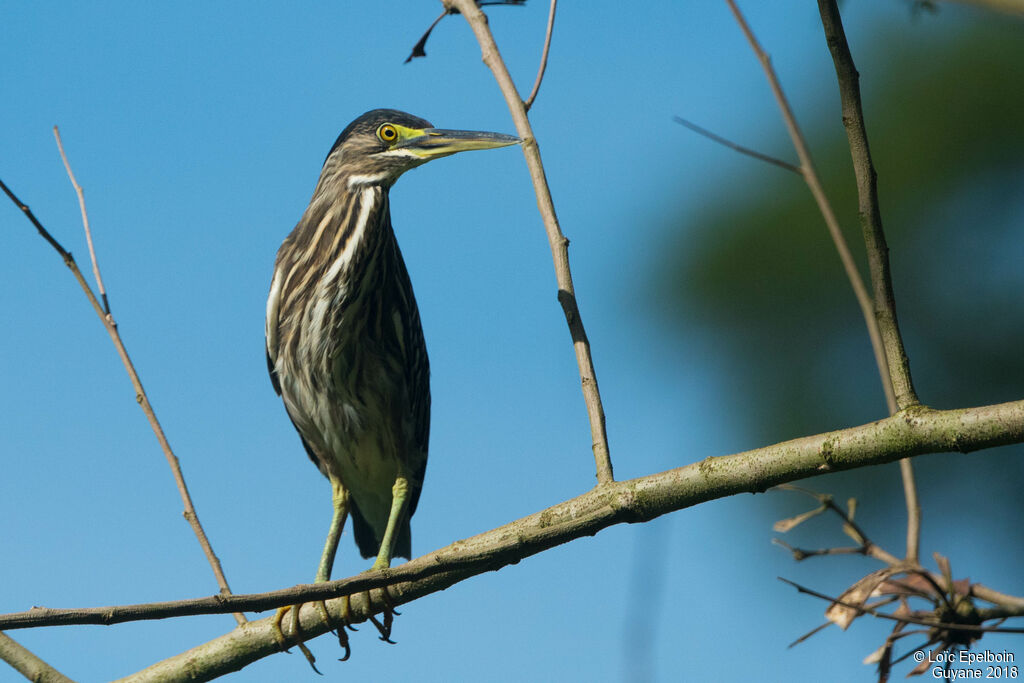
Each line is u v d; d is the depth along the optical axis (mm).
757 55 5246
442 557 6281
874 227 5988
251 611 5953
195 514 7586
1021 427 5602
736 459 6301
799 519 5574
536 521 6977
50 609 5676
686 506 6461
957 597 5137
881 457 5945
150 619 5773
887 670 5219
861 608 5215
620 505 6496
